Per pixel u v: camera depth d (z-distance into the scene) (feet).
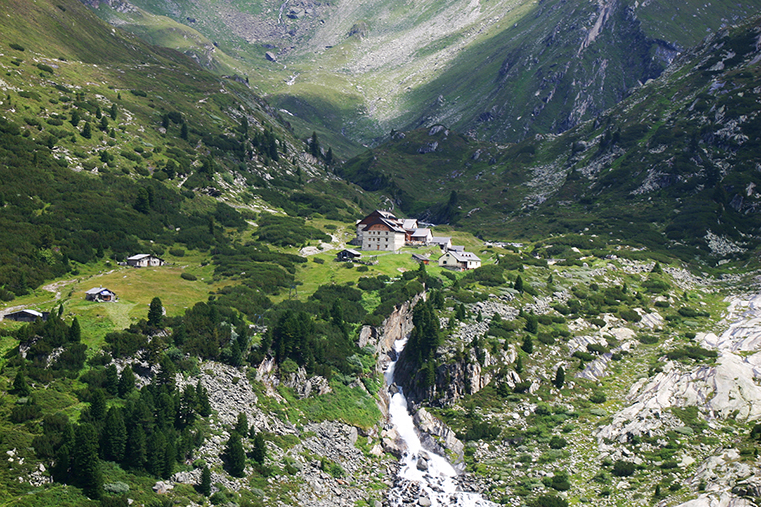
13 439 274.16
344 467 383.04
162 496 284.61
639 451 388.98
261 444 342.85
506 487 378.12
